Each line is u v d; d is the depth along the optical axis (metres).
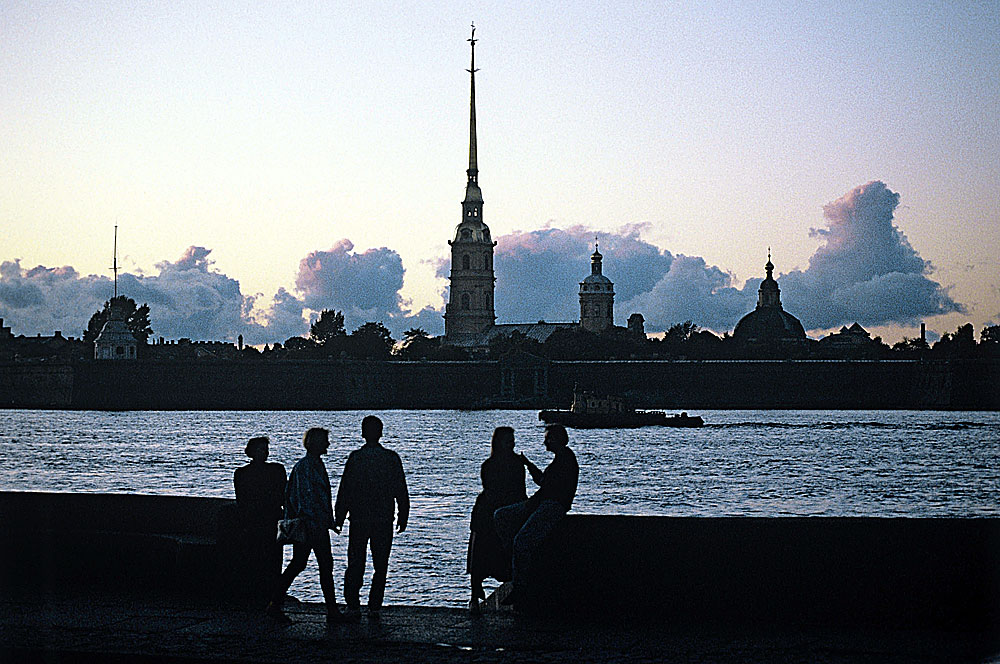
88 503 27.23
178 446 179.12
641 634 21.91
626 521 23.19
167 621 23.22
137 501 27.12
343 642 21.44
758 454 161.88
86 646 21.08
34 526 27.14
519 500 24.92
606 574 23.19
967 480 122.00
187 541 25.86
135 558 26.53
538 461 155.25
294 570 23.42
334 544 55.59
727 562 22.83
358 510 24.25
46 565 26.92
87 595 25.77
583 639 21.53
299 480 23.64
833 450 170.25
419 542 59.03
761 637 21.59
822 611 22.53
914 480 121.75
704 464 143.25
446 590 45.12
